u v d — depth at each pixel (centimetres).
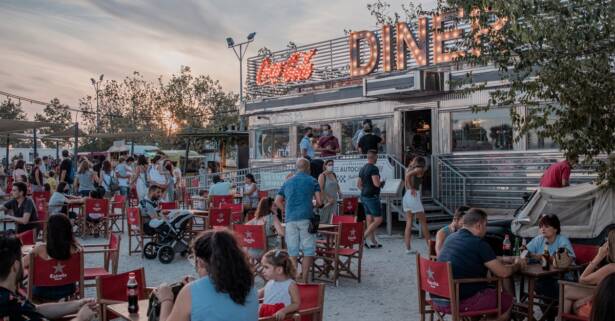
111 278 505
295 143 1830
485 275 566
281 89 1928
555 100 804
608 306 270
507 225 950
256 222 969
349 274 951
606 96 705
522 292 704
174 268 1062
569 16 719
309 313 478
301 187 862
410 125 1569
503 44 772
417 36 1559
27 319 395
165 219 1132
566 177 916
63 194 1431
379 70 1634
